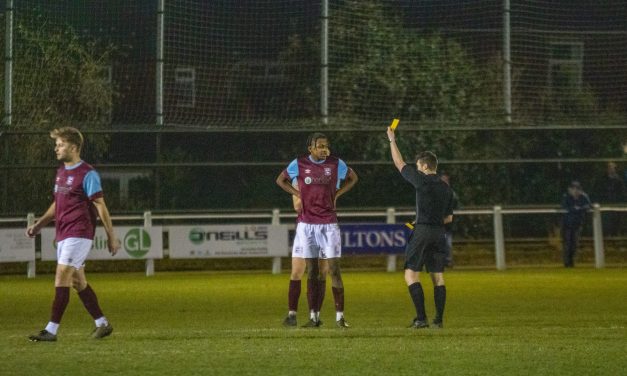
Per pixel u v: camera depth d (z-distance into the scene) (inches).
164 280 1926.7
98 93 2253.9
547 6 2536.9
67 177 921.5
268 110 2362.2
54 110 2206.0
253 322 1232.2
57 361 794.8
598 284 1766.7
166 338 959.0
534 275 1987.0
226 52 2354.8
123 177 2246.6
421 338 952.3
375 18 2375.7
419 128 2204.7
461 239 2364.7
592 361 799.1
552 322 1200.8
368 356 821.9
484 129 2242.9
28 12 2202.3
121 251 2032.5
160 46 2142.0
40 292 1684.3
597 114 2482.8
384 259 2335.1
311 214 1102.4
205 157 2321.6
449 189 1094.4
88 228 929.5
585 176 2445.9
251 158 2330.2
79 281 954.1
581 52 2518.5
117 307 1430.9
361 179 2317.9
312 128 2182.6
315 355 827.4
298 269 1130.7
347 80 2337.6
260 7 2363.4
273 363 786.8
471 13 2385.6
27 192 2162.9
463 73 2388.0
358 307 1403.8
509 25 2289.6
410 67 2378.2
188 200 2246.6
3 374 735.1
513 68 2415.1
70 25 2250.2
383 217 2290.8
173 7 2292.1
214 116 2337.6
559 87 2490.2
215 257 2065.7
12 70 2094.0
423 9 2402.8
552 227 2450.8
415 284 1088.8
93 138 2283.5
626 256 2425.0
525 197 2434.8
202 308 1411.2
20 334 1063.0
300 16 2364.7
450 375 737.0
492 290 1656.0
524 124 2370.8
